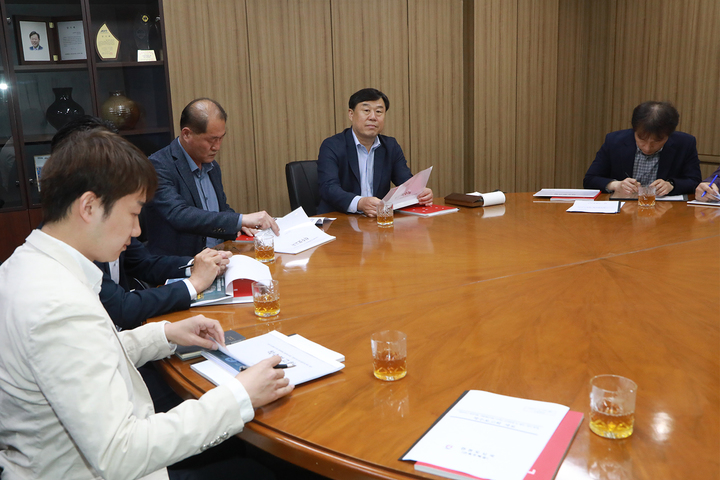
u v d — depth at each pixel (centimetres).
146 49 392
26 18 352
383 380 122
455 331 149
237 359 132
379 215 279
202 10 413
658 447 95
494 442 95
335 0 461
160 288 171
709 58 515
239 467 138
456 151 540
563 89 607
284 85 453
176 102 412
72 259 107
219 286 186
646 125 329
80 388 95
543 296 174
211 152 280
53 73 362
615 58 596
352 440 100
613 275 193
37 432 106
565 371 124
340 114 479
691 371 123
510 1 540
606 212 292
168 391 181
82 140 107
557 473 88
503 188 575
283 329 153
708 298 168
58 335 96
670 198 321
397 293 180
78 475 109
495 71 545
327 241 250
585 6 604
